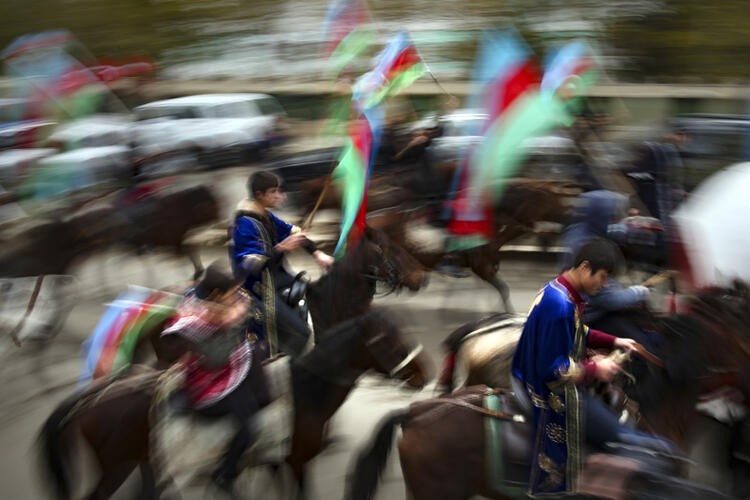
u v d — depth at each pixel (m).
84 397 4.91
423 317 9.61
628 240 8.57
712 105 16.80
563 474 4.23
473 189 8.98
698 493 4.23
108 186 13.19
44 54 11.66
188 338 4.85
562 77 8.02
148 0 23.94
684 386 5.16
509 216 9.14
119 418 4.82
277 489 5.46
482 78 8.52
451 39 19.98
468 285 10.76
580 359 4.23
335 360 5.13
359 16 9.13
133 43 23.92
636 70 19.94
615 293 5.32
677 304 6.78
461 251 9.12
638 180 10.41
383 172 10.46
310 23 24.06
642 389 5.14
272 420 5.44
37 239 8.88
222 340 4.93
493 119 8.34
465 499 4.41
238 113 19.84
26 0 22.98
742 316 5.47
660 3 19.70
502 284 9.33
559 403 4.21
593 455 4.30
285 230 6.25
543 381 4.19
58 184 14.59
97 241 9.39
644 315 5.44
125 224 9.87
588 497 4.35
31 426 7.18
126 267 11.80
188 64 24.56
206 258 12.09
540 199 9.19
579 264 4.12
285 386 5.57
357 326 5.15
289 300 6.03
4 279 9.36
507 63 8.06
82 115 12.02
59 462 4.86
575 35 19.77
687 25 19.56
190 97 20.34
